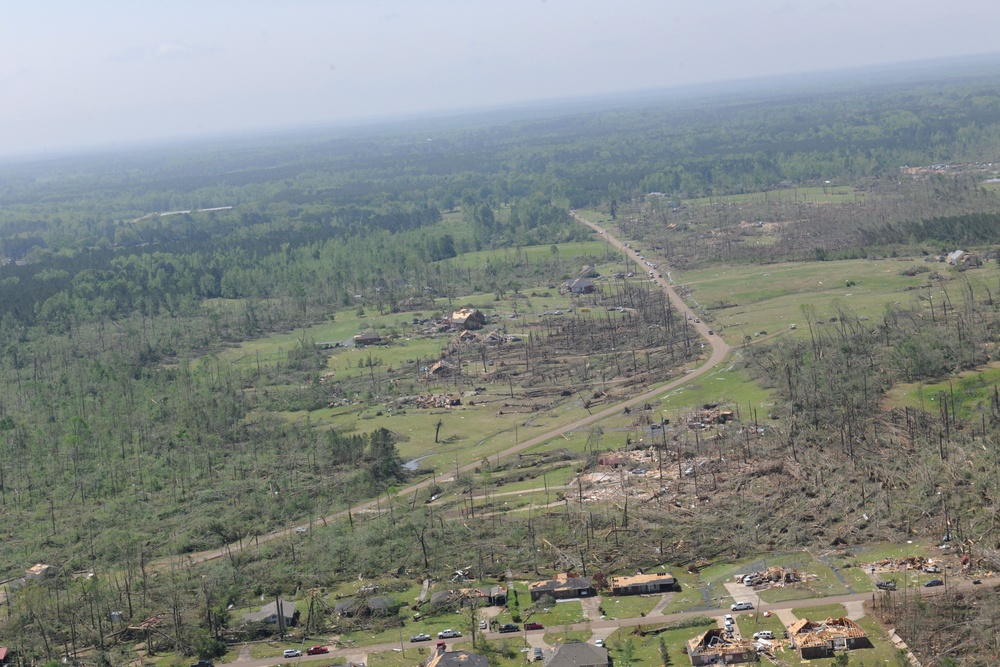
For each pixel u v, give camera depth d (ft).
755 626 465.47
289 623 510.17
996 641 433.07
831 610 473.26
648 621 480.23
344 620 511.40
